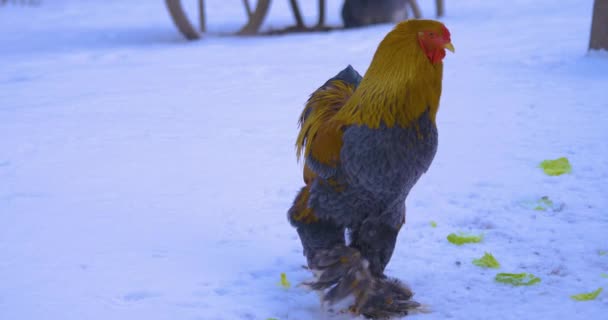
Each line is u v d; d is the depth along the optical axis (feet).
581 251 19.94
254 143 31.50
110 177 27.40
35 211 23.90
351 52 55.47
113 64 55.31
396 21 73.46
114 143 32.19
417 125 15.03
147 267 19.56
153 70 51.67
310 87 42.88
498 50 51.93
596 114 33.27
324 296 16.52
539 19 67.26
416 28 14.82
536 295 17.53
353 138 15.16
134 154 30.40
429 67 14.87
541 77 41.86
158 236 21.76
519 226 21.83
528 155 28.25
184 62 54.90
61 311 17.07
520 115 33.96
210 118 36.35
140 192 25.67
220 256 20.36
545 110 34.53
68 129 34.99
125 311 17.10
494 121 33.27
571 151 28.43
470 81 42.14
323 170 15.74
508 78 42.27
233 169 28.02
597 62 44.01
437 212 23.18
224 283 18.63
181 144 31.73
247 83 45.16
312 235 16.57
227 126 34.60
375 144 14.96
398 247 20.71
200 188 25.96
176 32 74.84
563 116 33.30
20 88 46.37
